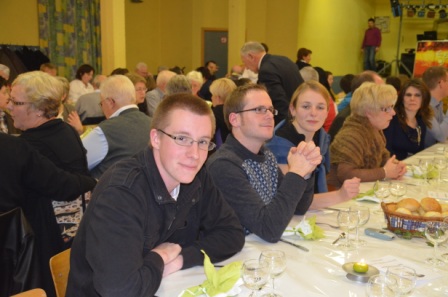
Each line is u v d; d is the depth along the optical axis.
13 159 1.81
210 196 1.57
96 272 1.17
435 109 4.22
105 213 1.21
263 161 1.87
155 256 1.29
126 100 2.70
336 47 11.36
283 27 9.63
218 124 3.87
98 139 2.55
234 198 1.70
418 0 12.76
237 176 1.72
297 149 1.72
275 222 1.61
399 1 12.99
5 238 1.62
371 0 13.14
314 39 10.23
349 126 2.75
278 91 3.73
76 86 6.62
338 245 1.61
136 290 1.17
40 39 7.22
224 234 1.51
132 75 4.32
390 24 13.32
